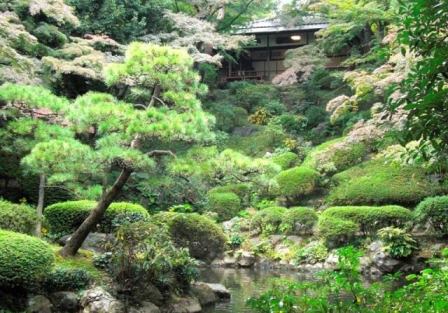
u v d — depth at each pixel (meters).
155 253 6.68
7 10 12.91
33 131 8.56
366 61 17.38
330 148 11.35
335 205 13.12
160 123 6.34
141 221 7.20
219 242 11.29
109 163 6.88
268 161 7.11
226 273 10.40
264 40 24.44
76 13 16.09
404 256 9.91
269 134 18.08
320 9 17.61
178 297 7.09
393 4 7.27
